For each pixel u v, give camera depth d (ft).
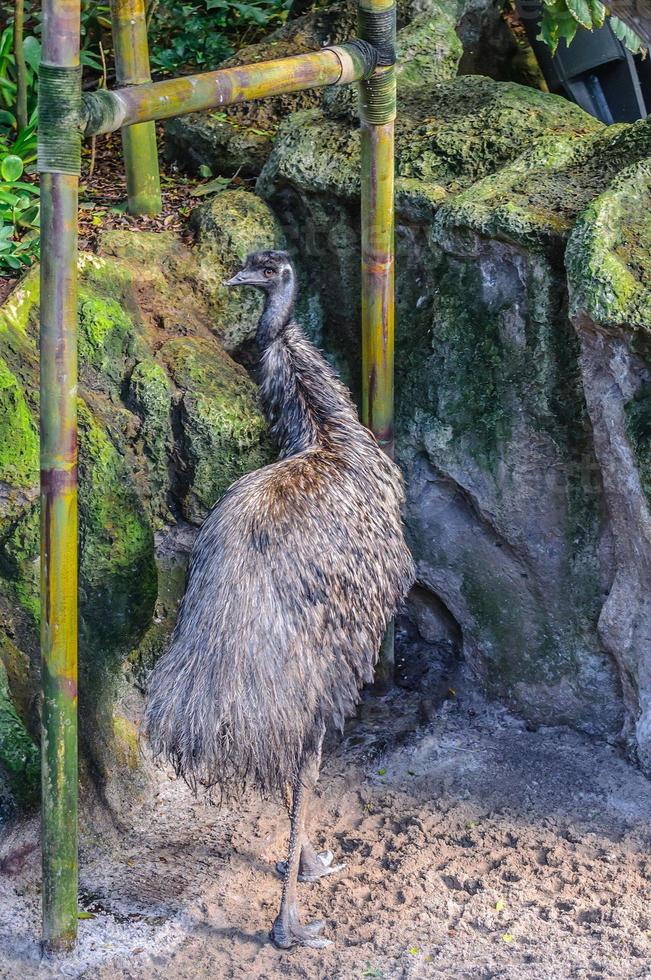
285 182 17.84
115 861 14.73
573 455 15.51
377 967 12.96
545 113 17.30
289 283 14.75
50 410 11.96
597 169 16.05
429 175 16.92
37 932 13.42
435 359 16.42
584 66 20.62
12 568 14.48
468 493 16.40
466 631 17.35
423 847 14.96
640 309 13.80
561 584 16.15
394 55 14.74
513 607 16.72
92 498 14.78
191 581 13.48
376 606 14.01
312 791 16.03
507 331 15.66
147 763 15.57
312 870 14.57
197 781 13.61
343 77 14.10
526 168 16.12
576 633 16.25
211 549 13.32
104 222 18.35
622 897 13.80
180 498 16.08
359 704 17.72
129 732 15.48
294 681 12.82
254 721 12.52
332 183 17.20
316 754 13.26
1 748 14.14
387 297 15.80
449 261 16.11
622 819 15.11
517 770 16.10
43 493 12.20
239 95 13.08
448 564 17.12
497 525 16.30
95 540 14.85
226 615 12.82
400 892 14.20
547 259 14.98
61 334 11.80
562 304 15.08
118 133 21.40
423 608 18.04
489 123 17.15
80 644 14.84
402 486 15.33
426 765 16.39
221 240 17.71
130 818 15.24
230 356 17.63
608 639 15.74
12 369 14.85
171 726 12.76
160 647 16.02
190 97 12.58
